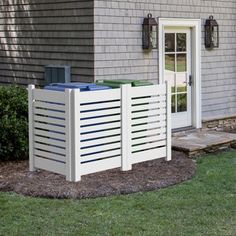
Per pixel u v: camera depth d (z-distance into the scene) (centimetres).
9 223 806
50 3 1258
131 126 1025
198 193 927
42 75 1294
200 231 781
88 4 1182
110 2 1198
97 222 809
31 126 1010
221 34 1431
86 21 1191
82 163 965
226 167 1086
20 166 1062
